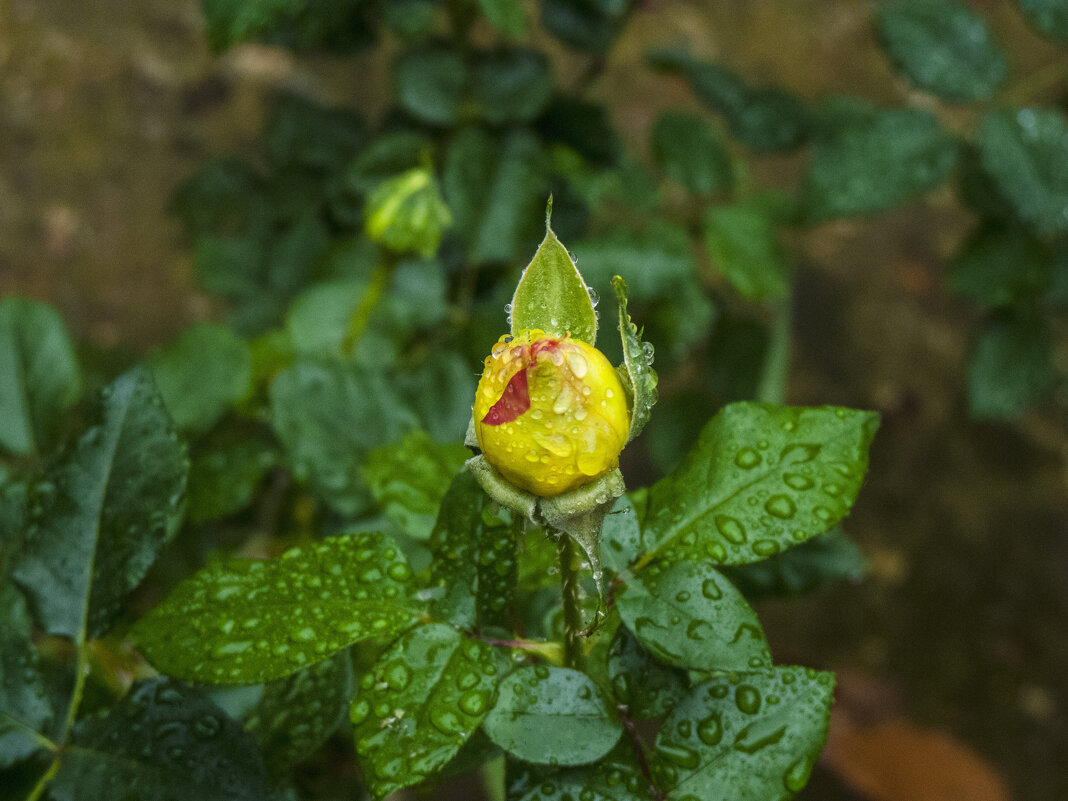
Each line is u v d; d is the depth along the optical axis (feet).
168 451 1.11
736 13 4.43
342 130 2.31
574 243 2.01
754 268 2.12
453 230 1.83
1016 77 4.10
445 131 2.02
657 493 1.09
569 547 1.01
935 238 4.03
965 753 2.82
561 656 1.07
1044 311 2.37
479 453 1.02
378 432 1.44
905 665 3.16
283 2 1.48
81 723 1.08
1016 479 3.51
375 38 2.13
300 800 1.45
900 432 3.58
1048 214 1.90
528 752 1.02
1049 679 3.14
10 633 1.10
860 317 3.81
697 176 2.27
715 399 2.36
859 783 2.74
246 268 2.37
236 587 1.03
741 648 1.03
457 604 1.04
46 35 4.07
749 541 1.06
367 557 1.05
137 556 1.10
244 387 1.49
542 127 2.03
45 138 3.85
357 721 0.99
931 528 3.42
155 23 4.17
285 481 1.72
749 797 1.02
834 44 4.39
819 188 2.03
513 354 0.96
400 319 1.77
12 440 1.29
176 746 1.08
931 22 2.00
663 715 1.05
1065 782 2.95
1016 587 3.31
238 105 4.04
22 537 1.10
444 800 2.68
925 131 2.04
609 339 1.92
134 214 3.75
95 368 1.77
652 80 4.11
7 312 1.31
